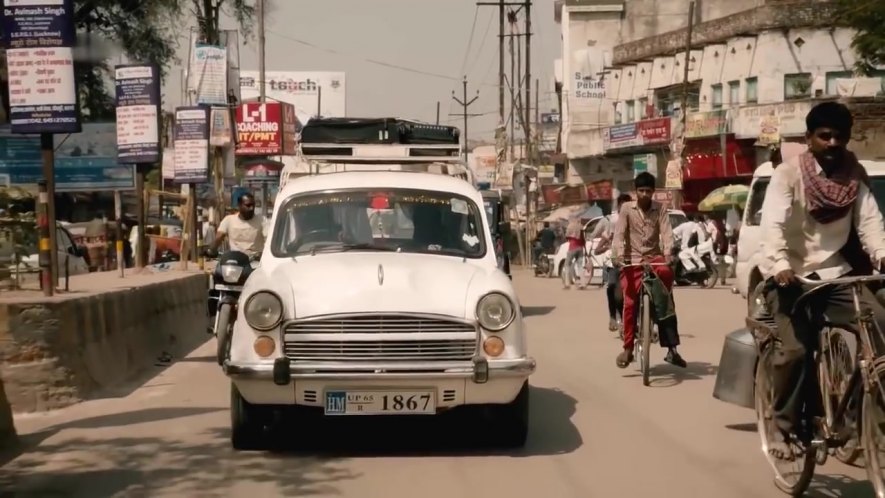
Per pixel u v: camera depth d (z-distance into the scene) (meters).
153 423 8.55
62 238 18.89
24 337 9.20
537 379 10.84
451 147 12.37
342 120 17.11
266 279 7.28
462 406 7.19
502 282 7.30
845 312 5.56
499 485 6.50
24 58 10.07
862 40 17.55
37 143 25.39
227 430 8.23
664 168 42.38
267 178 33.31
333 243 8.16
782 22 35.88
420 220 8.32
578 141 49.75
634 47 46.03
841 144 5.60
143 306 12.44
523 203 51.12
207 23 30.91
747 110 35.84
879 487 5.13
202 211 35.16
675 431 8.12
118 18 31.80
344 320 6.84
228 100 30.09
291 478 6.68
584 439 7.84
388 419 8.59
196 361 12.91
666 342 10.50
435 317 6.87
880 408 5.09
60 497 6.25
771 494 6.26
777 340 5.98
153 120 16.52
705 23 40.53
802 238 5.80
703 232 26.33
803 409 5.82
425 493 6.30
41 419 8.93
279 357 6.84
